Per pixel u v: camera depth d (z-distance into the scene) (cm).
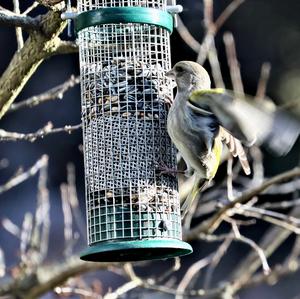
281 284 2183
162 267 2098
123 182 1118
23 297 1380
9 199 2247
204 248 2138
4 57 2188
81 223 1880
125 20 1095
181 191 1363
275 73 2242
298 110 1327
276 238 1508
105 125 1129
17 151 2225
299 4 2272
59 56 2208
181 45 2031
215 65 1486
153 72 1137
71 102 2225
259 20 2256
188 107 1070
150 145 1127
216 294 1408
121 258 1122
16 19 1106
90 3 1153
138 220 1110
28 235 1586
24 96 2203
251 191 1271
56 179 2238
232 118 986
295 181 1550
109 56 1134
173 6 1156
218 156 1112
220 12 2223
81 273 1372
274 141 962
